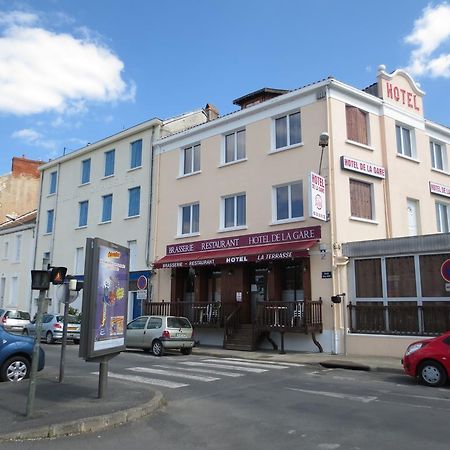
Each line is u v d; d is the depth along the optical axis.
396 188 19.98
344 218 17.72
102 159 29.05
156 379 11.06
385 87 20.66
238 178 20.98
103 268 7.86
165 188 24.50
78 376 10.73
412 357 10.78
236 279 20.20
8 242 37.50
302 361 14.73
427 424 6.95
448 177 23.20
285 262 18.84
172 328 17.28
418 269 15.31
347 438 6.23
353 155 18.70
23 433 6.09
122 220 26.50
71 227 30.39
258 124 20.61
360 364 13.61
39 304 7.19
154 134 25.70
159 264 22.55
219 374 11.98
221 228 21.28
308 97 18.95
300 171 18.72
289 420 7.21
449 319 14.41
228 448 5.84
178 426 6.88
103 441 6.11
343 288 16.91
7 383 9.54
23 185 43.03
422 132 22.03
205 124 22.75
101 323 7.73
